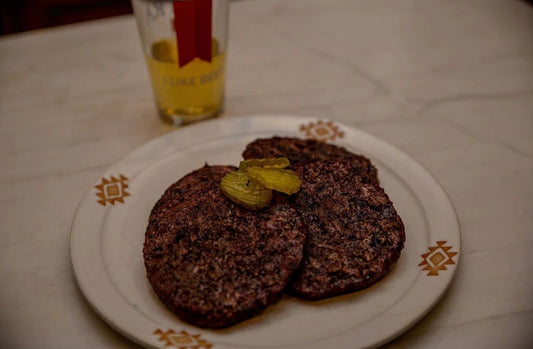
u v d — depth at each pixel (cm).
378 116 53
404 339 34
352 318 33
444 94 55
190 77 48
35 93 56
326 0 71
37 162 48
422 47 62
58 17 86
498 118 52
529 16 67
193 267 34
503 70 58
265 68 60
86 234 38
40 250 40
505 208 43
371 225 37
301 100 55
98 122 52
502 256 39
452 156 48
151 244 36
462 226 41
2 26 83
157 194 42
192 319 33
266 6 70
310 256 35
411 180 42
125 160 44
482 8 69
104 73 59
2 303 36
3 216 43
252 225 36
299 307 34
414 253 37
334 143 46
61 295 37
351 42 63
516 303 36
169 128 52
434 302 33
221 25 48
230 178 38
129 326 32
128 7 89
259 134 48
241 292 33
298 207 38
